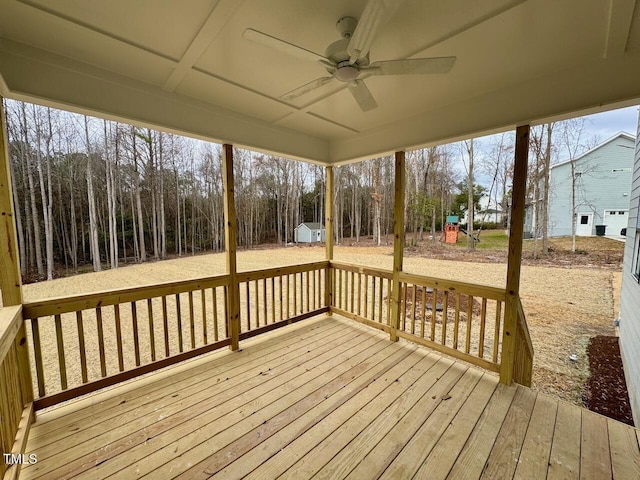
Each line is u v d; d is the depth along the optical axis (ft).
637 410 8.61
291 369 8.49
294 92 6.32
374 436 5.77
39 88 5.96
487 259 32.86
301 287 12.42
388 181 53.83
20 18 4.95
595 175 38.34
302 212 69.15
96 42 5.74
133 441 5.60
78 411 6.52
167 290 8.31
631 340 10.82
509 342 7.61
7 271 5.89
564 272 25.95
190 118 8.38
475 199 53.93
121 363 7.52
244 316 17.02
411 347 10.05
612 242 35.68
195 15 4.92
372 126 10.90
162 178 48.29
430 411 6.57
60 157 39.11
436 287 9.43
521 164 7.39
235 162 60.13
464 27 5.11
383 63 5.11
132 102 7.25
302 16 4.90
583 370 11.75
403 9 4.60
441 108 8.95
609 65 5.99
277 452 5.34
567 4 4.45
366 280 11.85
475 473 4.88
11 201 5.95
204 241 56.65
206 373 8.26
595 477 4.82
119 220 44.96
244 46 5.85
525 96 7.18
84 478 4.74
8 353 5.16
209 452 5.33
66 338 14.88
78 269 39.01
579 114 6.61
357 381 7.84
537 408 6.70
